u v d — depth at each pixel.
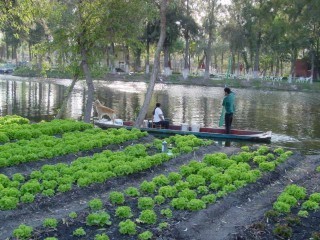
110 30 13.42
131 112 20.31
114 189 7.22
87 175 7.34
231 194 6.99
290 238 5.36
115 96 26.94
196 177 7.39
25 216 5.99
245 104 25.08
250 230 5.53
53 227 5.45
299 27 35.91
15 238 5.17
